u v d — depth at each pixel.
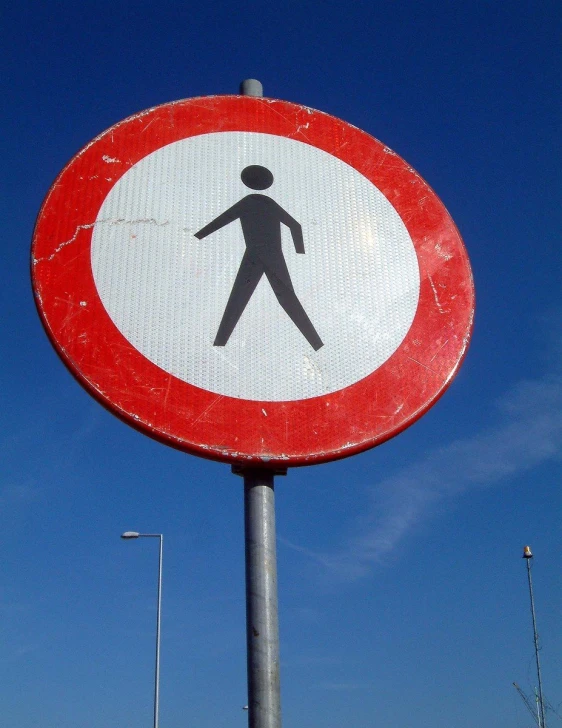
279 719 3.29
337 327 4.02
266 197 4.25
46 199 3.96
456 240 4.43
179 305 3.87
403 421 3.92
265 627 3.41
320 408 3.83
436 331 4.18
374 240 4.30
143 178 4.14
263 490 3.67
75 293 3.81
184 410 3.68
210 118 4.38
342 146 4.52
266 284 4.02
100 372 3.69
